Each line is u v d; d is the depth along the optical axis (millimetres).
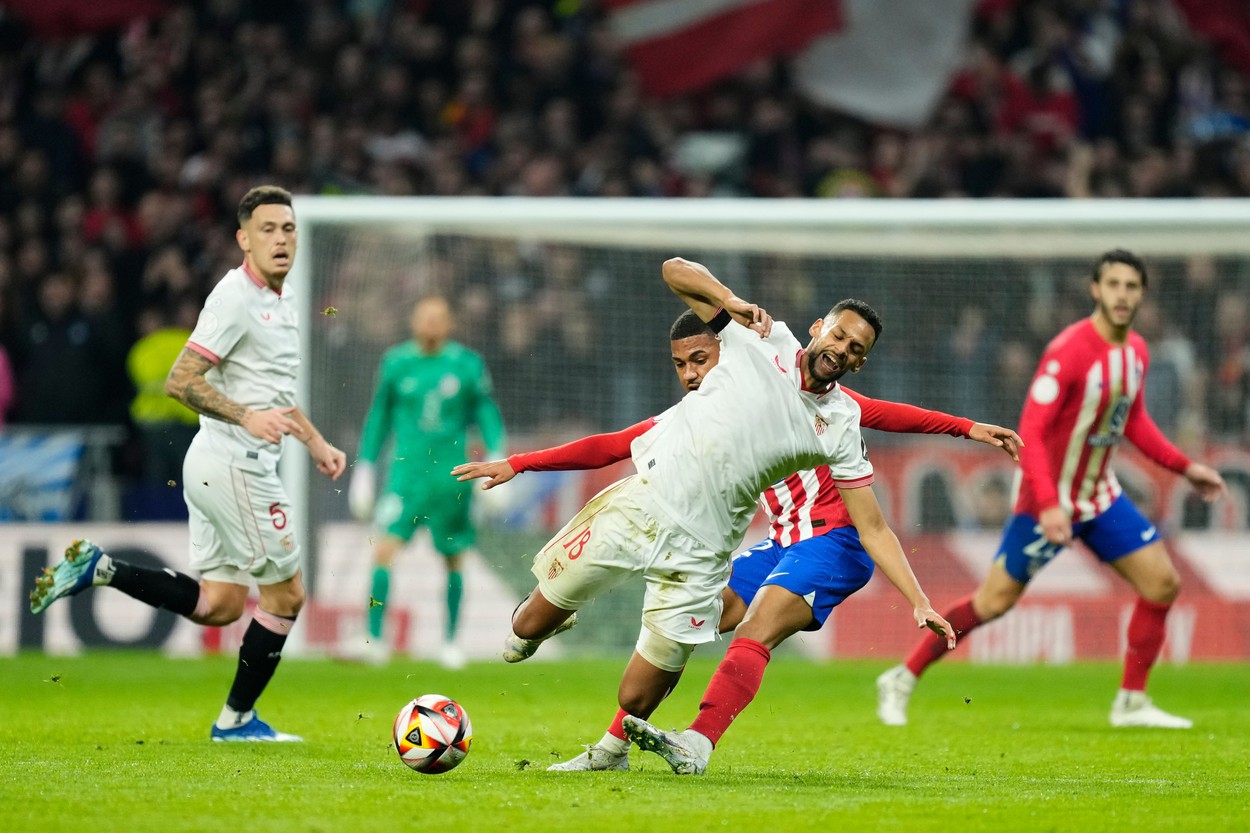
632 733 18578
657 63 67250
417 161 63562
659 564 18703
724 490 18625
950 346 51969
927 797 17750
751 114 67125
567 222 46625
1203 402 50344
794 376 18750
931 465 48844
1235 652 47406
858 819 15797
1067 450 29156
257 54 66438
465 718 19172
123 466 53344
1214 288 50719
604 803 16578
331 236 47594
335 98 65562
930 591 48062
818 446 18828
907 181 63844
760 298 52094
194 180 61938
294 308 23500
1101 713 32000
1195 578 47781
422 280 51094
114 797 16766
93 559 22203
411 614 46969
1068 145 66375
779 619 19859
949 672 43875
